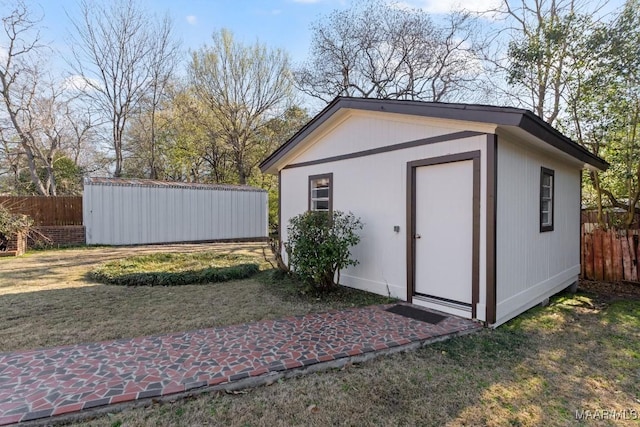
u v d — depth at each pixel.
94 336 3.58
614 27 6.81
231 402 2.43
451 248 4.43
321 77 16.73
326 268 5.32
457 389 2.65
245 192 14.70
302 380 2.75
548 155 5.34
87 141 20.22
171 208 12.88
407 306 4.68
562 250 5.93
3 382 2.56
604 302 5.44
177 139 19.83
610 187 8.05
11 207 11.35
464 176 4.28
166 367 2.81
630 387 2.77
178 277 6.11
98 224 11.62
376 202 5.43
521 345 3.53
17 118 16.84
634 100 6.74
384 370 2.93
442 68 15.37
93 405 2.26
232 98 19.34
